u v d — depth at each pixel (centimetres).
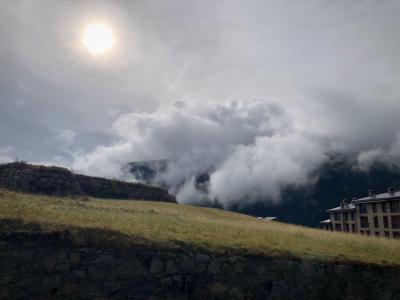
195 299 1409
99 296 1327
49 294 1289
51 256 1327
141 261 1399
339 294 1550
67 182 3409
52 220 1528
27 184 3147
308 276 1545
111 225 1606
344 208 10688
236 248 1555
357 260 1645
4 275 1266
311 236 2144
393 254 1856
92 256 1359
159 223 1952
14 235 1324
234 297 1444
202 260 1466
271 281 1501
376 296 1585
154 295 1372
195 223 2152
